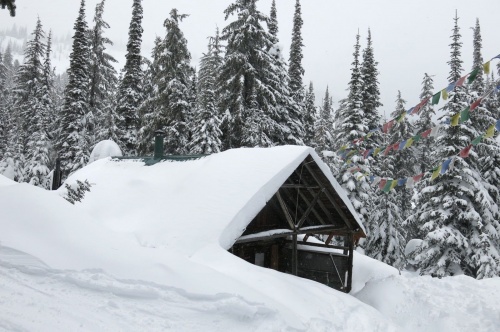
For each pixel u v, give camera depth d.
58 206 8.41
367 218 24.33
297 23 31.05
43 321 4.55
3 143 41.06
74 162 26.73
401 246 26.27
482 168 22.34
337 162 25.95
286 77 28.02
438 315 8.98
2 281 5.49
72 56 29.48
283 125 26.41
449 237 19.02
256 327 5.76
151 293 6.02
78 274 6.17
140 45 30.33
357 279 15.52
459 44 21.56
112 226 10.98
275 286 7.63
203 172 11.93
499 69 23.52
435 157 20.78
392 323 8.27
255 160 11.60
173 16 26.11
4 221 7.10
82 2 30.19
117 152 19.62
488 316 8.82
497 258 18.83
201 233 9.50
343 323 7.25
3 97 49.22
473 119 20.34
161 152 14.97
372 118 27.44
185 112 25.89
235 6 24.36
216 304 6.00
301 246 16.27
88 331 4.58
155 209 11.24
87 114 28.47
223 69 24.50
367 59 28.92
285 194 14.38
